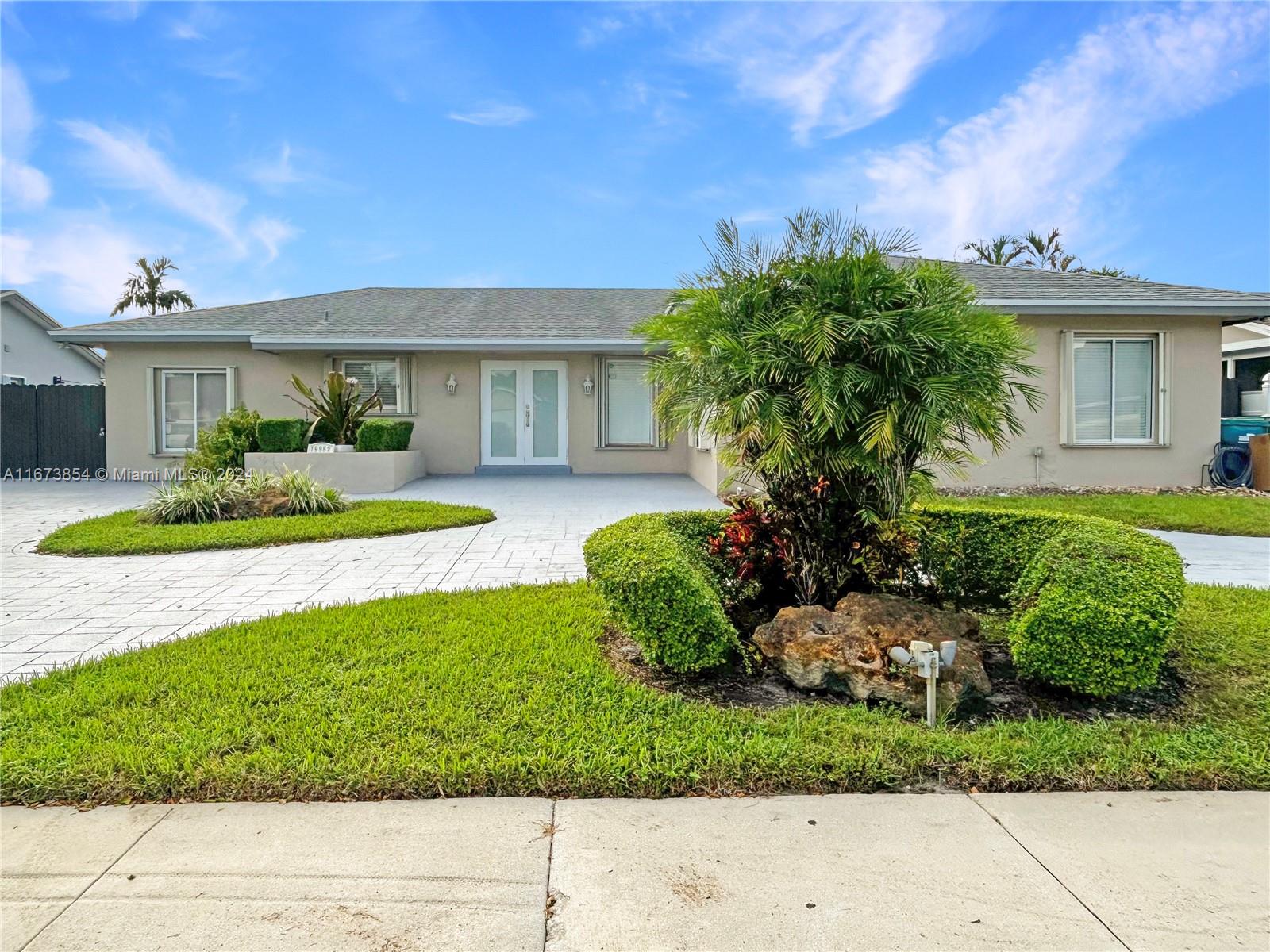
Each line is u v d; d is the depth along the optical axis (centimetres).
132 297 3438
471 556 680
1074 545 371
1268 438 1080
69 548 688
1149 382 1150
